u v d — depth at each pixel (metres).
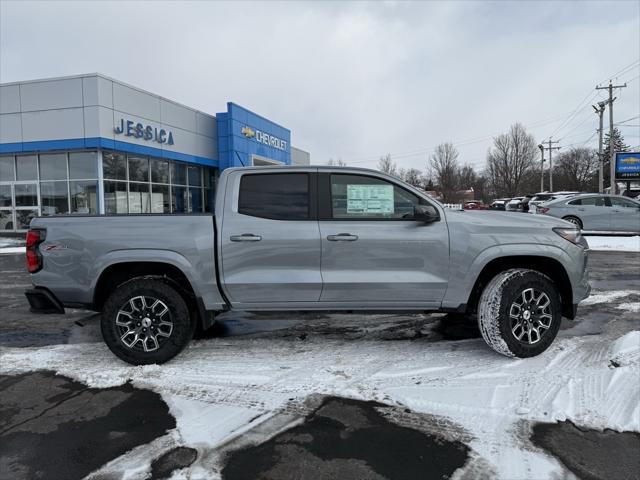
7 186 19.23
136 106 19.14
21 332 5.63
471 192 80.19
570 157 87.38
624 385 3.66
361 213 4.39
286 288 4.29
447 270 4.28
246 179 4.45
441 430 3.12
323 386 3.82
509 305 4.19
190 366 4.30
